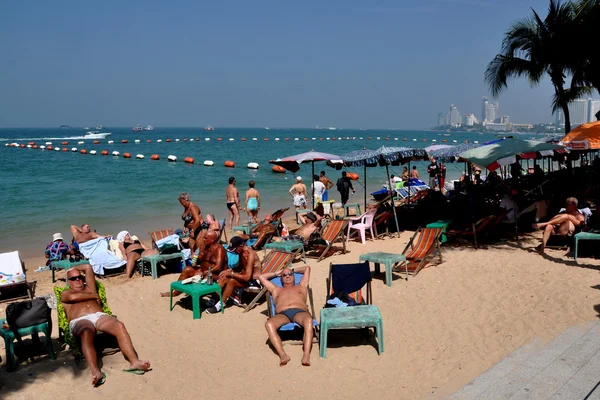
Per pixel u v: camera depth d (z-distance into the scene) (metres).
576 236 8.75
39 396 5.13
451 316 6.76
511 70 19.20
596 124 12.55
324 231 10.91
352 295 7.06
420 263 8.70
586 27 16.11
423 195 15.25
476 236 10.55
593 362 5.12
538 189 15.03
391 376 5.27
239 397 5.06
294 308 6.14
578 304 6.73
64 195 23.59
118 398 5.11
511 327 6.19
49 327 6.00
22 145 75.00
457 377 5.09
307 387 5.17
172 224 16.66
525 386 4.75
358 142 100.19
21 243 13.92
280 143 95.38
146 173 35.47
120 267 10.39
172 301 7.88
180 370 5.67
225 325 6.98
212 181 29.95
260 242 11.75
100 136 132.88
